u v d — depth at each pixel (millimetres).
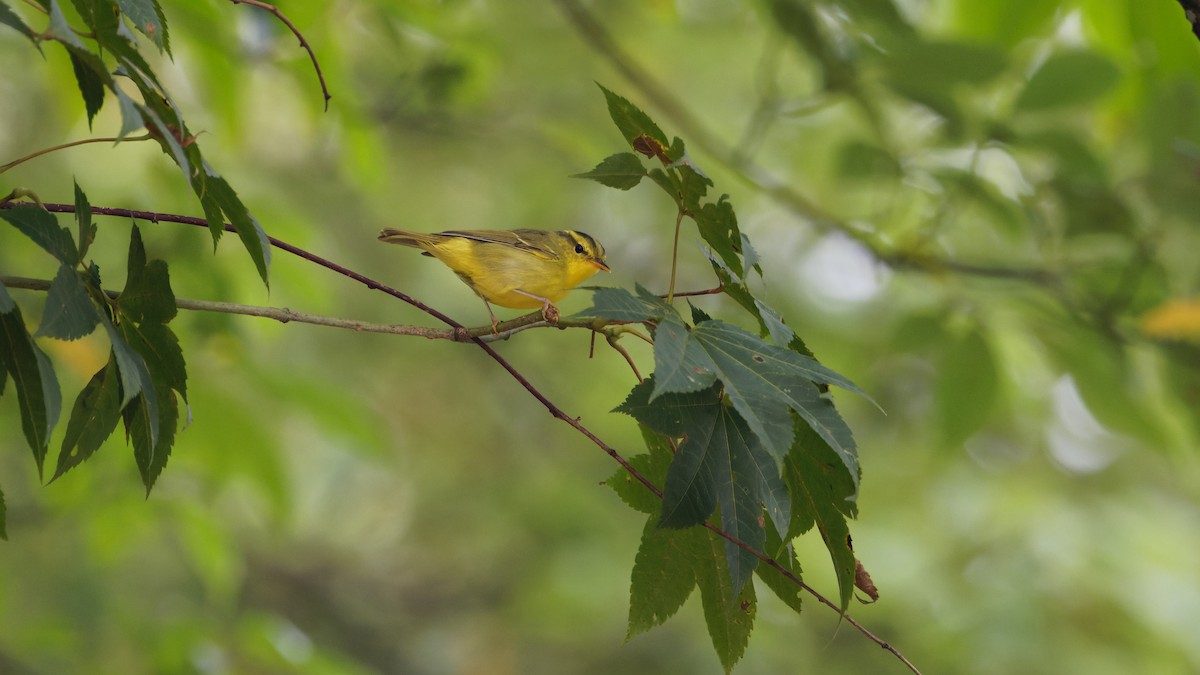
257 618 10172
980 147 10117
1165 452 10484
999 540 15891
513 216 18156
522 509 18172
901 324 10812
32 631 10695
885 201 12219
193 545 10820
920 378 14977
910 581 15383
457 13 12047
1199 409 10594
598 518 17516
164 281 4414
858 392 4102
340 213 17578
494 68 12289
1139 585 14883
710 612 4961
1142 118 9609
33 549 13461
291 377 9812
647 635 17484
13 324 4062
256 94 15586
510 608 18703
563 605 16859
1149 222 10930
